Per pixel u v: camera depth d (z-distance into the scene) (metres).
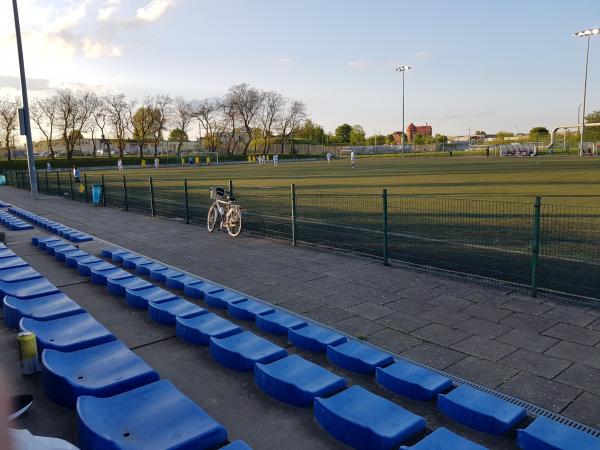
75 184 35.59
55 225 15.03
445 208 17.31
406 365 4.99
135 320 6.78
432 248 10.96
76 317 6.02
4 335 6.20
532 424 3.89
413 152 110.00
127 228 15.49
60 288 8.38
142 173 54.47
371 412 4.08
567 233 12.02
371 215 16.08
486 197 20.28
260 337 5.82
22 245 12.45
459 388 4.51
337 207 18.31
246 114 106.88
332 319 6.79
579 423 4.16
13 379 5.03
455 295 7.62
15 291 7.22
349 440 3.86
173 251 11.73
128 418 3.86
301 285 8.48
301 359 5.04
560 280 8.16
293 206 11.72
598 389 4.72
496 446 3.85
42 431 4.11
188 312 6.61
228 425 4.21
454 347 5.75
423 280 8.48
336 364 5.28
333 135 151.75
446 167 46.44
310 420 4.26
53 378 4.48
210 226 14.30
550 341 5.83
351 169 49.12
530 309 6.89
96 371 4.67
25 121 24.78
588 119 98.94
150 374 4.59
